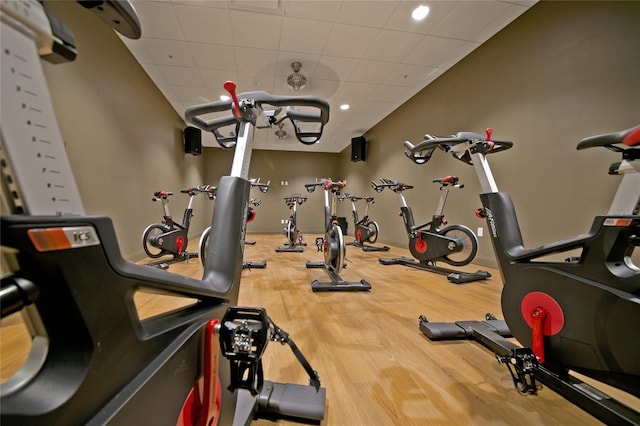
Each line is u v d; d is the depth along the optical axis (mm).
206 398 606
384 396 1062
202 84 4207
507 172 3045
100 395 362
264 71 3840
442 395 1070
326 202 3205
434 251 3219
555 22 2537
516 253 1194
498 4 2689
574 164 2398
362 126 6441
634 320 803
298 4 2623
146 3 2604
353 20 2855
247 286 2654
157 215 4305
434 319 1831
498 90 3145
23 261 295
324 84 4281
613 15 2119
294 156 8891
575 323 950
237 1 2584
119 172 3135
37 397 305
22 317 338
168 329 530
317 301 2201
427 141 1641
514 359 1043
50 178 326
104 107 2832
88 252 351
